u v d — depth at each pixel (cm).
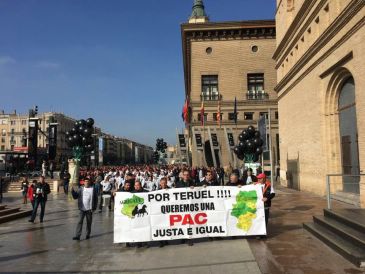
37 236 1203
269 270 714
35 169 5978
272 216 1420
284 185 3062
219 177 2994
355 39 1577
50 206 2164
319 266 729
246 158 2884
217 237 1049
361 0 1463
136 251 945
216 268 747
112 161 18750
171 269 759
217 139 5275
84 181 1152
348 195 1709
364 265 712
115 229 991
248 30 5478
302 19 2361
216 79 5544
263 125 2814
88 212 1138
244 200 1014
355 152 1789
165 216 999
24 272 774
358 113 1559
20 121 14412
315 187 2211
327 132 2047
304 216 1397
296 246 904
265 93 5450
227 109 5428
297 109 2614
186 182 1052
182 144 5125
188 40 5594
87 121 3403
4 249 1005
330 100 2019
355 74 1590
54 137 4412
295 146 2692
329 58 1894
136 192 1006
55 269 792
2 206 1730
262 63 5500
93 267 800
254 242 969
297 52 2616
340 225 962
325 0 1944
